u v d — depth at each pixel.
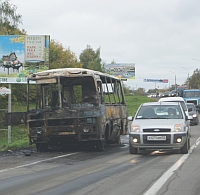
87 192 8.54
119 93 21.33
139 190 8.66
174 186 9.05
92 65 90.25
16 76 23.58
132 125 14.84
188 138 15.48
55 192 8.61
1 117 32.72
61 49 48.94
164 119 15.11
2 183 9.90
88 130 16.03
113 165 12.53
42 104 17.09
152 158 13.99
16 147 19.94
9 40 23.67
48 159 14.66
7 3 39.84
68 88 16.89
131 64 85.69
